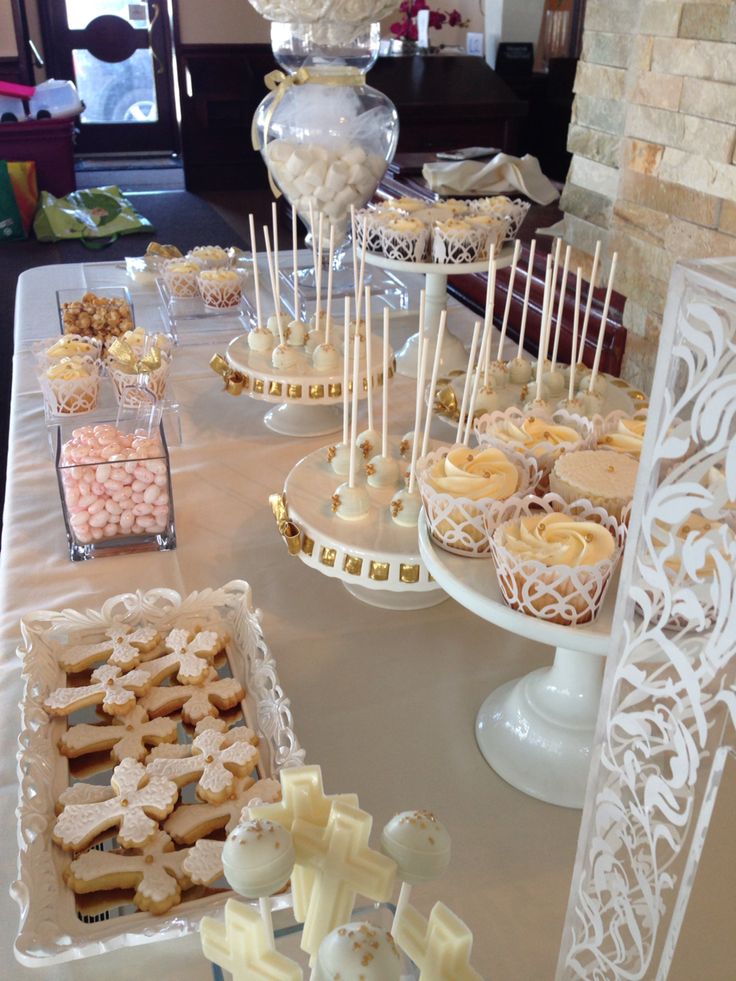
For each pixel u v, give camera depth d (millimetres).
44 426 1365
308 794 468
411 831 447
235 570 1043
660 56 1332
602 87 1508
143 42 5980
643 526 426
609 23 1463
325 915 454
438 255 1412
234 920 442
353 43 1668
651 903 468
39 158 4688
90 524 1032
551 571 645
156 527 1056
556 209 2078
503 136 4250
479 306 1895
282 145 1670
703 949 618
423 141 4164
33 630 854
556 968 592
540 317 1658
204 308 1754
